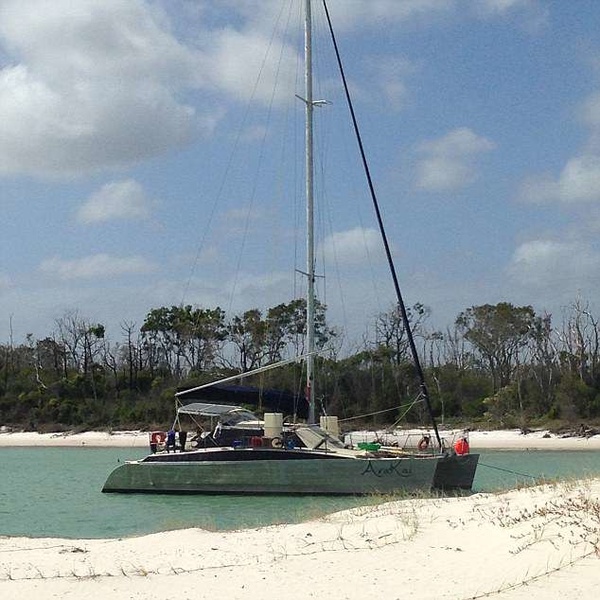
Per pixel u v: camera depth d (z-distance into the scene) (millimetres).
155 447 26156
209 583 10328
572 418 52719
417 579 9844
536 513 12320
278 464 23250
